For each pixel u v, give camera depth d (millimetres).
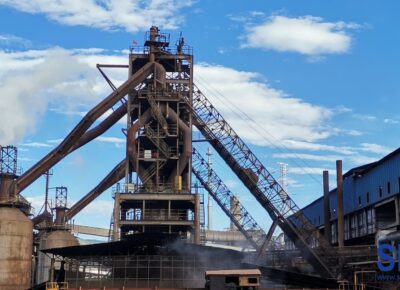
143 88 74312
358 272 57500
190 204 69688
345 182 96438
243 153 72938
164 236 53781
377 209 81562
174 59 75438
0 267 69625
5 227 70562
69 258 56719
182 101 72750
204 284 52625
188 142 71062
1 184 72625
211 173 83062
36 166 72375
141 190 69562
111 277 53625
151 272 53031
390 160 75812
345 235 97062
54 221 91562
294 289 50531
